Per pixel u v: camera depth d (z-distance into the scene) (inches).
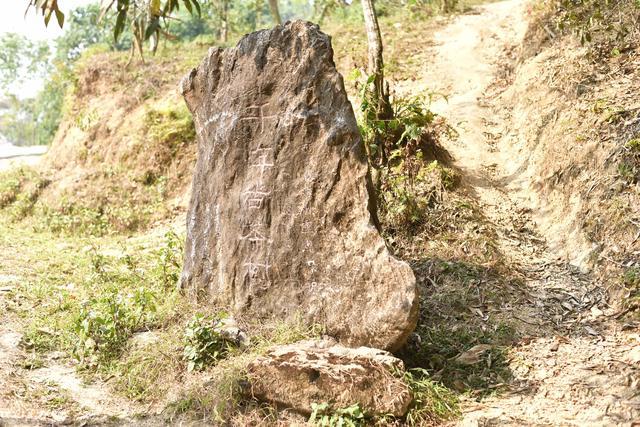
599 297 274.4
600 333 253.4
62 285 329.7
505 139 414.0
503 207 353.1
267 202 266.8
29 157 734.5
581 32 394.9
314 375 212.2
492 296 279.7
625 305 261.1
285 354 220.8
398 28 620.7
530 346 249.4
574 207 322.3
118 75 605.3
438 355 244.1
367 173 251.4
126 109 562.9
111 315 262.5
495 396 223.3
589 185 318.3
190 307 279.9
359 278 240.5
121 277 335.3
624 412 205.2
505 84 471.2
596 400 213.8
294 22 274.2
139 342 257.1
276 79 274.1
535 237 329.1
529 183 365.7
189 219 299.1
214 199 288.2
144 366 241.3
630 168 303.7
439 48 556.1
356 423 204.8
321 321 246.5
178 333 256.5
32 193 521.3
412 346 248.2
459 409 214.8
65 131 615.2
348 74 515.8
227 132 284.5
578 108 364.5
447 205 332.5
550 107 390.9
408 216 320.5
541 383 227.0
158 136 508.1
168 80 584.7
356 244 244.5
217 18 772.6
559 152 351.6
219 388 217.6
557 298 279.1
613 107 344.5
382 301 232.8
